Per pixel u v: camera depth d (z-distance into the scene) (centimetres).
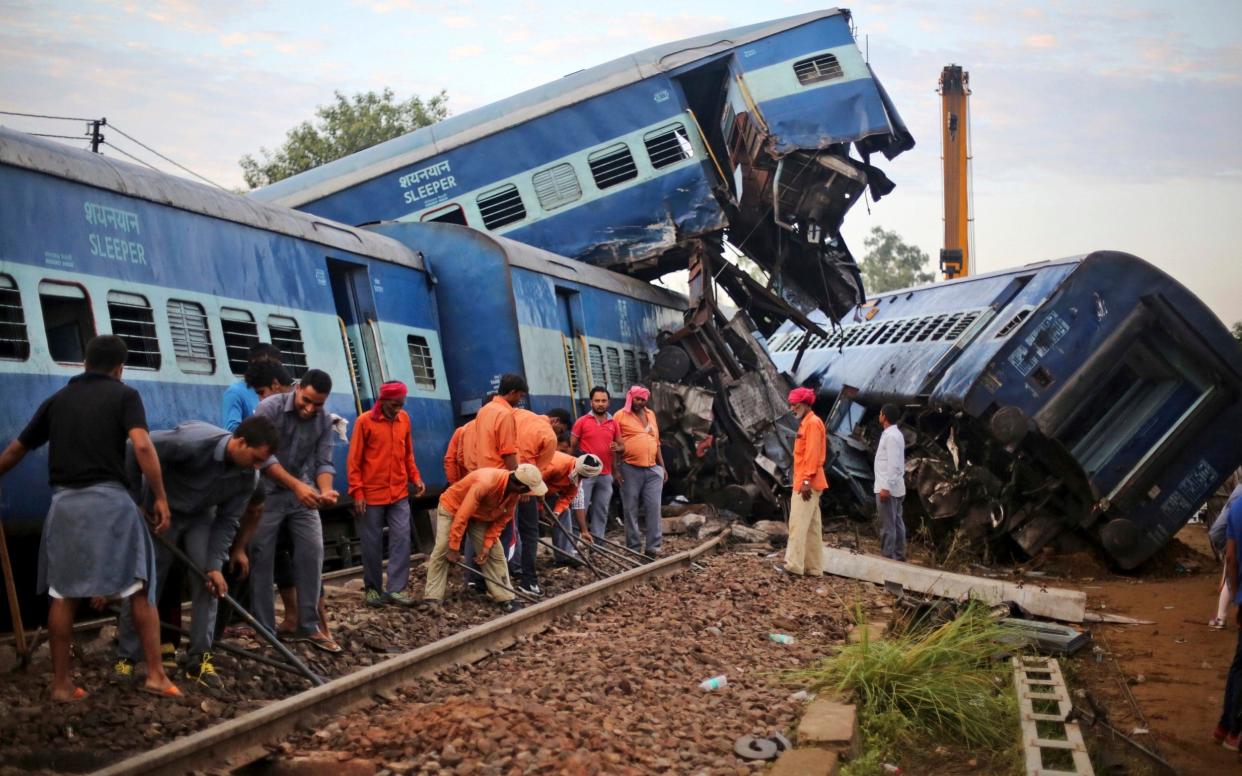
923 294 2189
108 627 820
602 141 2191
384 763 554
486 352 1630
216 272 1155
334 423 838
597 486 1419
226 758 554
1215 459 1593
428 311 1616
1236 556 736
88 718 597
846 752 633
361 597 1053
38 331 898
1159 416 1590
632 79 2200
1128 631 1126
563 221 2186
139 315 1028
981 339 1648
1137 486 1566
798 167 2114
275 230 1278
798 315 2189
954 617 1047
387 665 696
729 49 2181
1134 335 1559
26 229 909
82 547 623
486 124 2192
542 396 1692
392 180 2175
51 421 639
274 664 730
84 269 964
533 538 1122
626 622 979
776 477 1836
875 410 2039
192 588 708
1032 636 998
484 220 2178
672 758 598
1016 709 771
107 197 1012
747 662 849
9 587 693
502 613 1009
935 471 1587
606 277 2127
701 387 1928
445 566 1020
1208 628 1149
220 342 1136
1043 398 1537
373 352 1448
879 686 766
